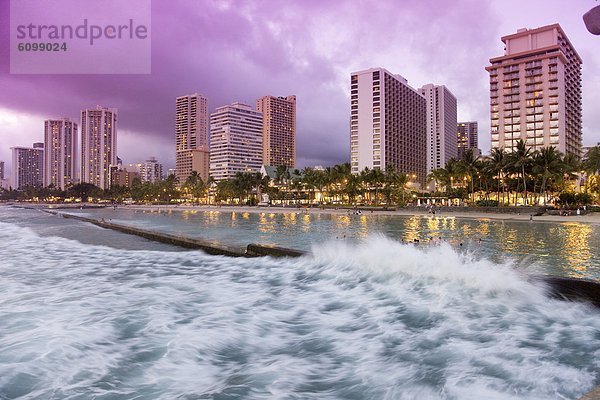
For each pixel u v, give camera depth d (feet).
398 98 572.10
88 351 17.74
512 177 254.27
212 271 40.32
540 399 13.52
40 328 20.85
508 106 442.91
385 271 32.65
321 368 16.39
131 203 605.73
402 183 326.24
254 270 39.75
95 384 14.65
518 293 26.30
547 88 423.23
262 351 18.29
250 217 210.79
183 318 23.32
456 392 14.08
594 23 16.31
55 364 16.26
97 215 240.53
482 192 302.25
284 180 489.26
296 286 32.35
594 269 47.14
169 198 582.76
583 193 219.20
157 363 16.63
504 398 13.61
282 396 13.85
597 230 110.73
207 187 535.19
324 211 275.18
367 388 14.51
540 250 66.18
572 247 70.54
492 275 27.45
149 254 53.06
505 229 117.19
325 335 20.54
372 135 526.57
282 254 42.09
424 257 32.40
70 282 34.76
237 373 15.83
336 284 32.35
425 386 14.61
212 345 18.90
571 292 24.39
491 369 16.08
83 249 59.82
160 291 30.78
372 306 25.91
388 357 17.53
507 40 458.09
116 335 20.04
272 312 24.84
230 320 23.03
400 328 21.53
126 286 32.81
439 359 17.22
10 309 24.80
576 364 16.51
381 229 120.37
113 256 51.96
